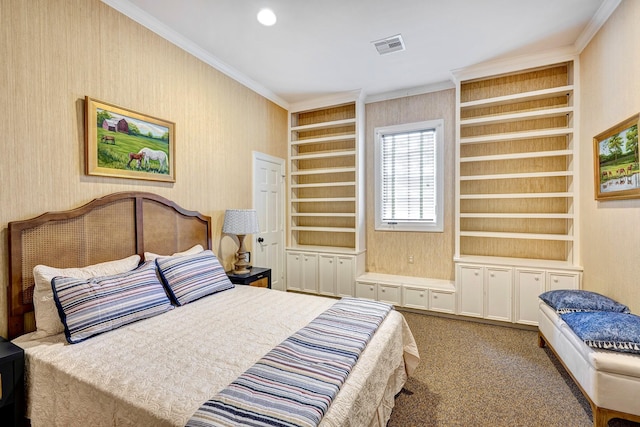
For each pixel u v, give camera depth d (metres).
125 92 2.41
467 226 3.84
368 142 4.41
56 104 1.99
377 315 2.01
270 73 3.63
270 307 2.25
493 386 2.25
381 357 1.63
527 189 3.56
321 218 4.73
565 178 3.39
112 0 2.29
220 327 1.87
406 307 3.83
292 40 2.92
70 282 1.77
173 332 1.79
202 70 3.12
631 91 2.16
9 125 1.78
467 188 3.83
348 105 4.52
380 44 2.99
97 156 2.19
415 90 4.07
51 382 1.45
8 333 1.77
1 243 1.76
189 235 2.93
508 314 3.32
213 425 0.98
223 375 1.34
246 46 3.03
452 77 3.65
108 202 2.26
